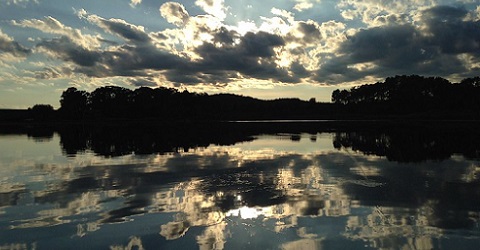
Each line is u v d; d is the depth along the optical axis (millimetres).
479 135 44219
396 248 8664
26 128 90125
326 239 9234
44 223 10633
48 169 20328
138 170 19641
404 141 36625
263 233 9695
